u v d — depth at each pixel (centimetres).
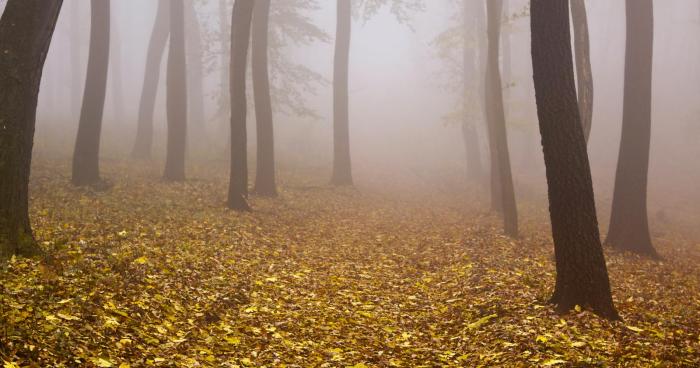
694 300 1023
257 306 814
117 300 680
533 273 1091
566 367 604
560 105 810
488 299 892
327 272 1098
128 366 532
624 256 1480
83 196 1527
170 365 564
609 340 698
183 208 1523
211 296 810
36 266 727
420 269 1200
